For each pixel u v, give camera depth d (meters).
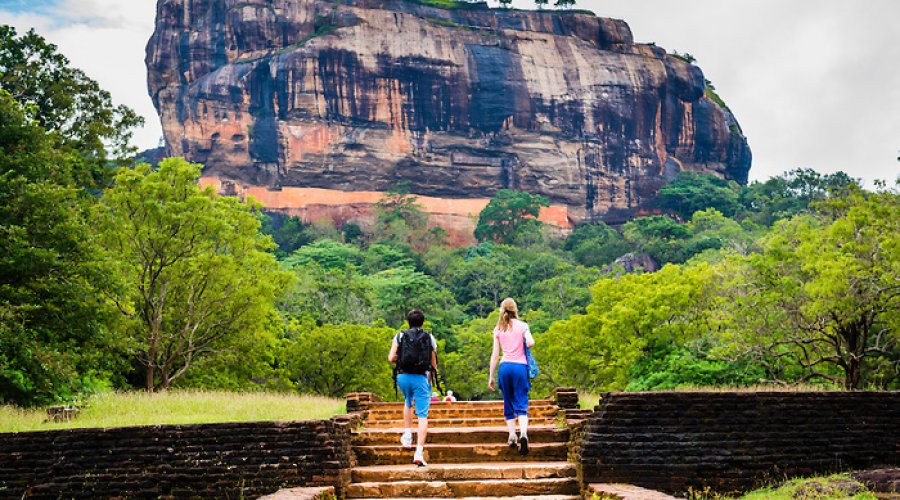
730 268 32.88
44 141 27.52
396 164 159.75
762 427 10.23
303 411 16.94
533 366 10.88
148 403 19.44
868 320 28.34
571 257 136.62
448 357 55.94
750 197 164.62
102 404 19.14
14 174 25.66
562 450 11.31
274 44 164.38
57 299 24.50
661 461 9.91
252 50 164.00
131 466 10.27
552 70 170.00
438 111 163.50
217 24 164.25
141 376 36.72
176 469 10.18
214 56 163.25
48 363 22.55
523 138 165.62
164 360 33.62
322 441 10.13
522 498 9.73
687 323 32.62
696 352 32.03
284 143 156.25
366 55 161.00
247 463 10.12
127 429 10.42
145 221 32.25
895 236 26.98
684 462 9.94
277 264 35.84
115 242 31.72
